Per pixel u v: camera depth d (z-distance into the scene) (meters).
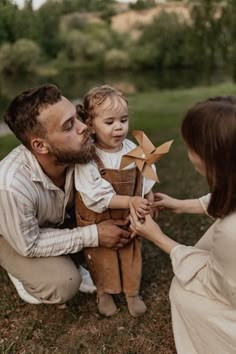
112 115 1.95
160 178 4.23
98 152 2.03
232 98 1.56
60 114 1.83
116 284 2.19
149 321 2.24
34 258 2.08
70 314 2.32
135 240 2.19
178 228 3.11
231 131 1.47
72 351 2.07
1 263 2.19
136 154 1.98
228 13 9.62
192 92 12.30
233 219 1.57
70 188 2.08
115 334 2.17
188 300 1.80
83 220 2.12
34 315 2.33
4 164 1.98
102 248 2.14
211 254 1.70
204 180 4.10
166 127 7.09
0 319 2.31
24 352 2.08
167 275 2.62
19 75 17.36
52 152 1.90
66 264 2.11
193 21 10.31
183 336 1.88
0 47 16.69
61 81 17.53
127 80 18.86
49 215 2.13
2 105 10.53
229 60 10.51
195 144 1.55
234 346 1.70
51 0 22.41
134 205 1.94
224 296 1.71
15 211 1.90
